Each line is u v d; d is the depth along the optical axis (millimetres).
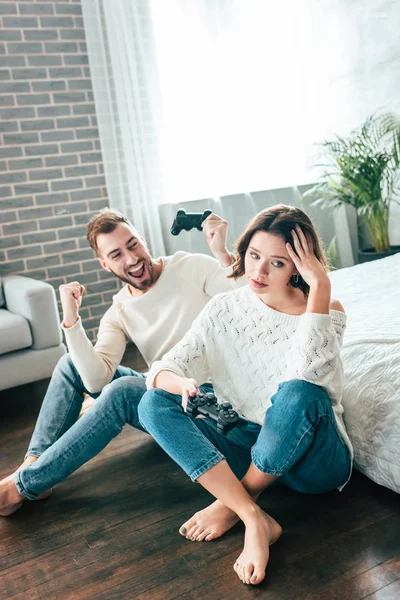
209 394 1423
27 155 3496
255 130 3971
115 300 1931
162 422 1498
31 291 2791
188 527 1540
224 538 1519
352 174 3637
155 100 3660
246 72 3887
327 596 1271
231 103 3873
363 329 1766
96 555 1530
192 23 3709
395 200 3852
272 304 1520
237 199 3922
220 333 1569
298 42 3986
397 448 1494
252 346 1528
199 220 1832
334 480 1548
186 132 3779
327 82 4070
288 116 4043
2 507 1750
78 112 3602
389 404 1516
